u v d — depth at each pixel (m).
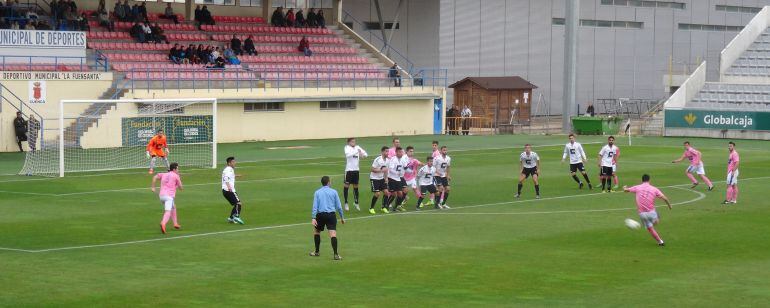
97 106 74.31
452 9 103.44
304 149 74.50
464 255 31.47
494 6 107.19
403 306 24.23
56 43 75.81
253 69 86.19
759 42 104.88
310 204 44.09
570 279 27.70
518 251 32.28
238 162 63.69
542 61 112.62
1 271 28.30
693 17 126.38
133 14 88.25
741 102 96.25
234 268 29.03
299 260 30.39
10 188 49.09
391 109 92.69
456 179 54.97
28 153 67.75
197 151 71.44
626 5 119.88
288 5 104.38
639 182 54.00
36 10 85.19
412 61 104.69
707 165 64.00
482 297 25.30
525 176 47.25
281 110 84.56
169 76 82.31
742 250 32.69
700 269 29.28
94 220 38.78
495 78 102.25
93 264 29.52
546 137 90.50
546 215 41.09
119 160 64.31
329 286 26.56
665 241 34.44
